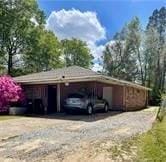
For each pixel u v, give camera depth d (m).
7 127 15.22
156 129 9.80
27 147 10.66
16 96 23.77
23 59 43.03
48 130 14.22
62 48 57.06
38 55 43.34
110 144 10.55
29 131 14.01
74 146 10.54
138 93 29.92
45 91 25.52
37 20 44.16
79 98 21.86
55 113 23.33
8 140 11.99
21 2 41.22
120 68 50.00
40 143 11.23
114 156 9.00
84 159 8.90
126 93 26.66
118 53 50.47
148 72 48.38
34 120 18.09
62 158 9.09
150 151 7.63
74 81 23.44
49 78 23.61
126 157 8.84
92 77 22.20
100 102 23.50
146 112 23.84
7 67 42.25
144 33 48.97
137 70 49.28
